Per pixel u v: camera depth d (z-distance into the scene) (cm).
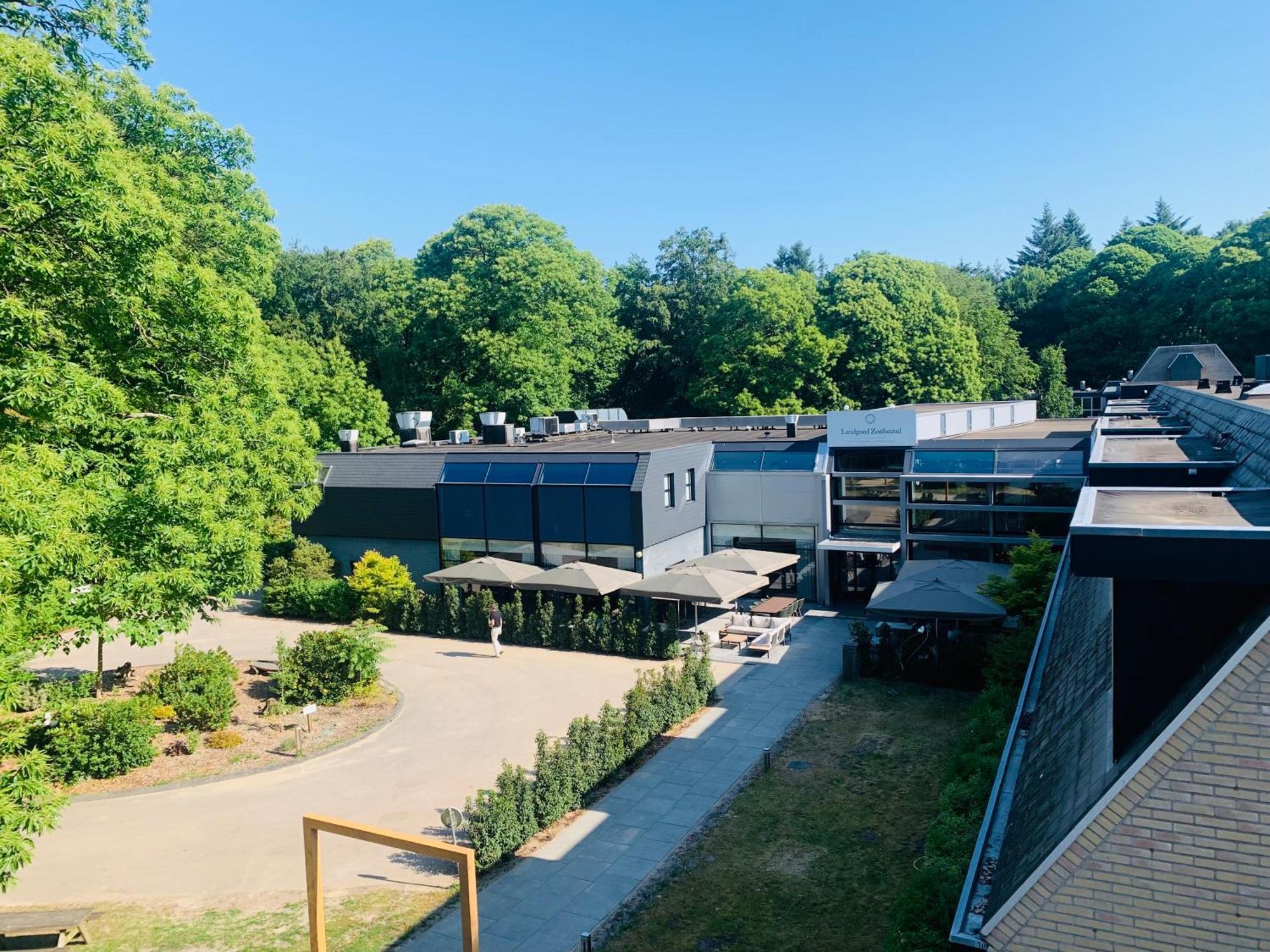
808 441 3288
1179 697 648
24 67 1479
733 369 6062
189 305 1925
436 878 1445
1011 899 653
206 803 1734
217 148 3119
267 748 1988
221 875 1473
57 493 1362
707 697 2234
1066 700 960
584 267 6512
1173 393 3125
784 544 3253
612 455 3059
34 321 1524
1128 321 7175
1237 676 581
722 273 7362
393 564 3136
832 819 1584
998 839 885
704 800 1691
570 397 6088
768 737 1988
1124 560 645
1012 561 2241
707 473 3369
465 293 5388
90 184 1562
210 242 3061
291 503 2316
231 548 1923
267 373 2266
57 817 1198
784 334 5950
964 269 12988
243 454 2069
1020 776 977
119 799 1758
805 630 2873
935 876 1028
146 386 1988
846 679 2347
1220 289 6234
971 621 2486
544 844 1545
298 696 2269
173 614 1873
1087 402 6272
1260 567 612
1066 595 1602
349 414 4772
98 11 2175
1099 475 1182
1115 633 699
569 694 2338
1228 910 585
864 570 3212
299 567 3391
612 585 2733
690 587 2603
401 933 1291
